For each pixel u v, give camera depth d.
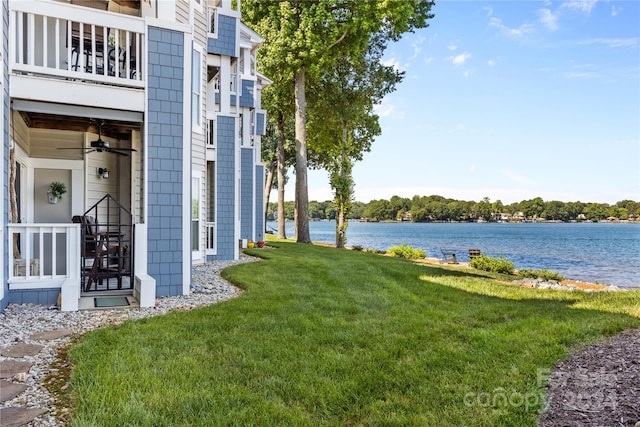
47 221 8.34
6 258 5.35
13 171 5.84
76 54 7.31
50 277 5.59
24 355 3.60
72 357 3.49
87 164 8.59
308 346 4.04
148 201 6.30
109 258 6.47
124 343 3.86
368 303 6.22
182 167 6.57
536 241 42.06
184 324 4.62
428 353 3.97
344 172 20.83
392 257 16.80
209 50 11.75
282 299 6.11
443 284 8.55
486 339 4.42
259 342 4.09
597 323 5.20
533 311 6.07
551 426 2.54
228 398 2.84
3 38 5.09
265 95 23.44
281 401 2.86
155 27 6.28
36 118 7.30
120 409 2.60
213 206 11.73
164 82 6.38
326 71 20.28
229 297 6.43
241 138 15.83
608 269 19.53
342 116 21.70
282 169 25.58
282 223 25.39
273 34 17.22
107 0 8.50
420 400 2.94
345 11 17.19
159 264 6.39
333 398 2.94
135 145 8.20
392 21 18.27
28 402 2.72
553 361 3.73
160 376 3.15
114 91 6.01
